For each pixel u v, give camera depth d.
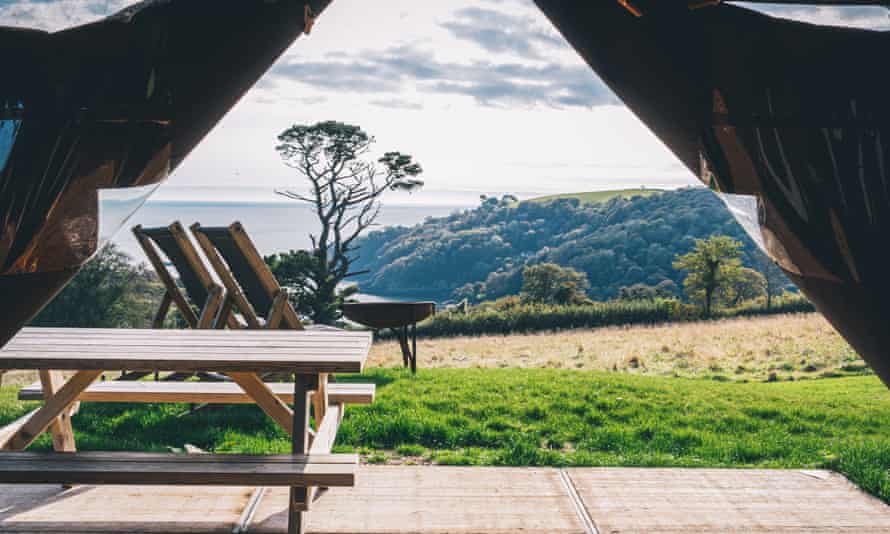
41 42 1.24
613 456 4.45
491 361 17.69
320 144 35.31
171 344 3.01
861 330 1.38
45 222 1.34
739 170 1.30
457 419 5.24
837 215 1.24
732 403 6.50
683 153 1.39
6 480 2.46
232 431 4.73
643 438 5.07
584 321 34.34
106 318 21.38
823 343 20.28
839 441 5.01
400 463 4.12
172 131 1.39
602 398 6.30
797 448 4.67
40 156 1.28
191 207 139.88
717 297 50.41
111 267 21.61
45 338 3.12
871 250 1.24
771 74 1.20
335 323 32.75
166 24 1.28
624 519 3.20
